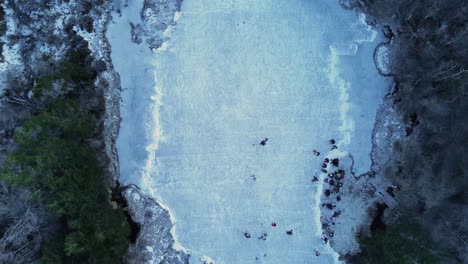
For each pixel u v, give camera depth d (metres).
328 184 28.08
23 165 22.52
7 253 23.09
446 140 25.52
